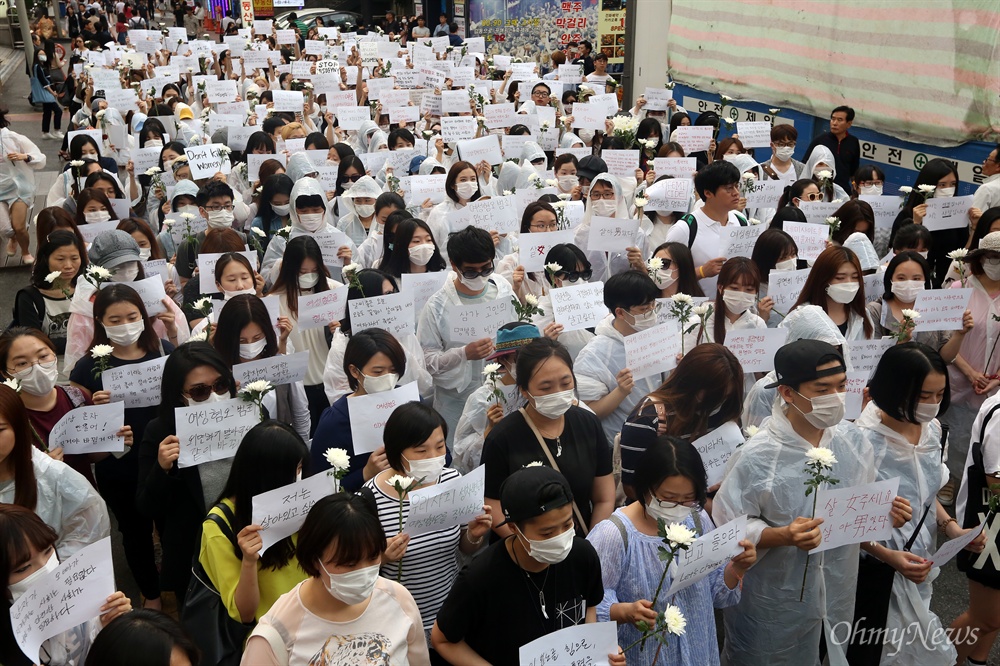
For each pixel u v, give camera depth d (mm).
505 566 3289
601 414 5059
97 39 27359
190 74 18344
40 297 6684
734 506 3947
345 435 4676
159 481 4371
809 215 8578
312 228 7797
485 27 25516
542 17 24266
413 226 6754
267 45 21828
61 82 23266
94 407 4750
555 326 5660
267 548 3523
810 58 13586
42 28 25359
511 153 11438
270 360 5070
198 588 3693
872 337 6055
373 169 10742
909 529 4242
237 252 6711
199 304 5801
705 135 11477
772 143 10758
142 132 11945
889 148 12109
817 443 3936
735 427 4434
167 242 8773
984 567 4238
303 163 9469
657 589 3459
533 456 4129
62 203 10164
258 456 3598
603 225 7309
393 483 3654
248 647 3031
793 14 13914
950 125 10898
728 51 15875
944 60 10906
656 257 6129
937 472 4266
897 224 8492
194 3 50656
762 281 6598
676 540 3215
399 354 4691
